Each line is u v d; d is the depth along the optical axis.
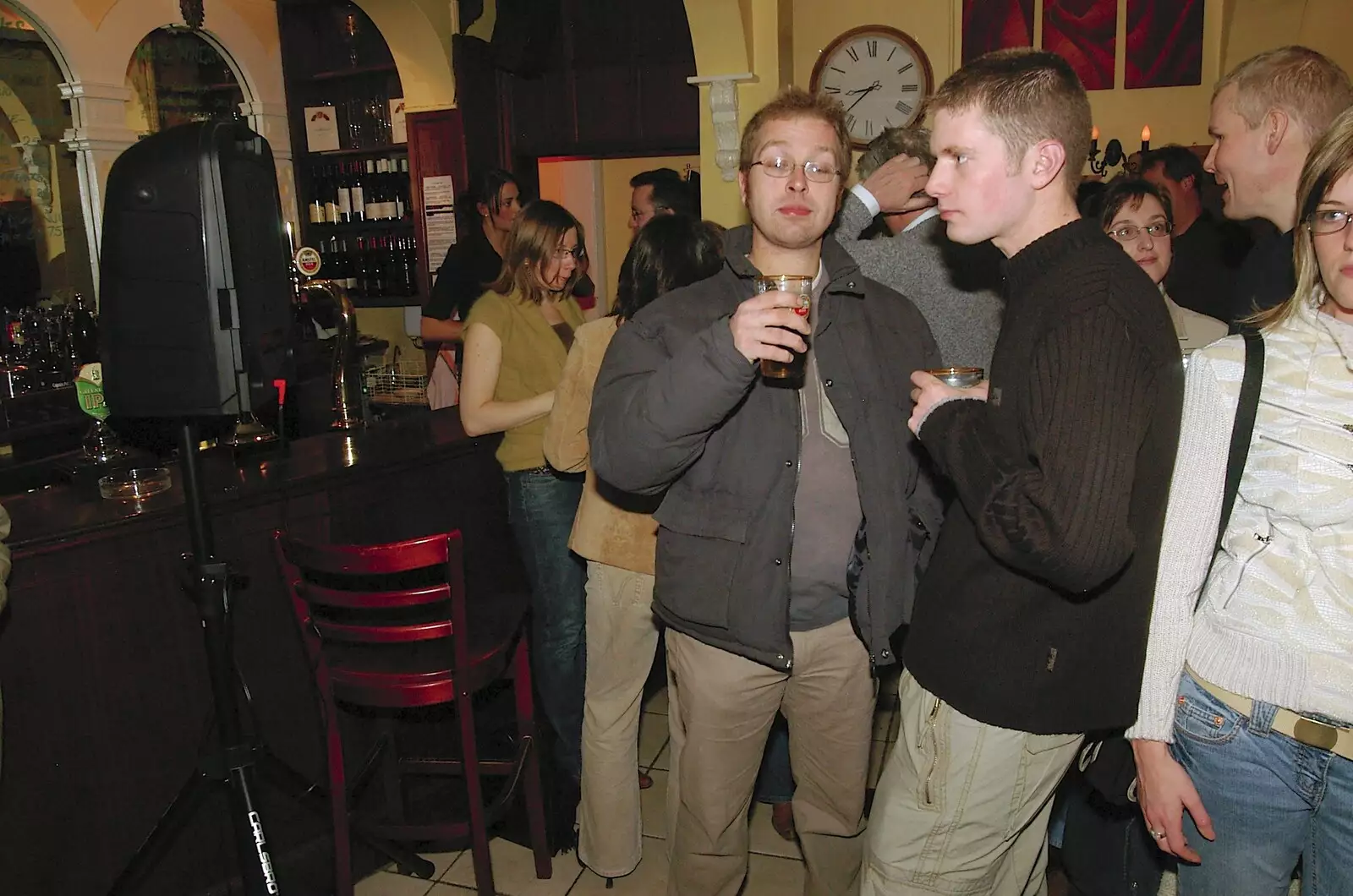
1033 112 1.14
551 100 5.11
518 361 2.45
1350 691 1.18
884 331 1.71
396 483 2.44
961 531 1.29
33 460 4.18
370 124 5.52
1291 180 1.75
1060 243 1.17
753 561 1.58
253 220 1.72
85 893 1.96
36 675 1.86
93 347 4.61
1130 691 1.25
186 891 2.10
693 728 1.71
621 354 1.60
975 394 1.27
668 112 4.89
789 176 1.55
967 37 4.44
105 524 1.91
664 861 2.35
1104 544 1.06
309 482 2.23
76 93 4.94
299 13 5.55
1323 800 1.22
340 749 2.04
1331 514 1.17
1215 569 1.28
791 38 4.55
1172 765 1.28
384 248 5.64
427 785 2.52
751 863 2.33
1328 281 1.16
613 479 1.52
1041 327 1.14
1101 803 1.65
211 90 5.70
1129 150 4.39
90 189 5.04
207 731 2.01
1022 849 1.45
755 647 1.59
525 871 2.34
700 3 4.05
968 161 1.18
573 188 6.25
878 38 4.52
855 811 1.86
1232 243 3.09
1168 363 1.14
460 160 5.03
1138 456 1.15
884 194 2.06
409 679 1.96
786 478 1.58
